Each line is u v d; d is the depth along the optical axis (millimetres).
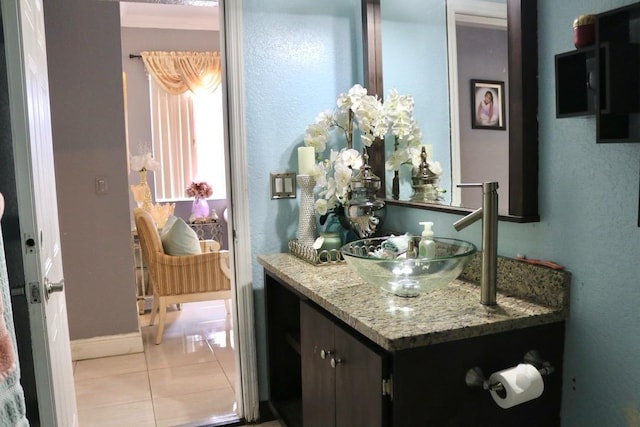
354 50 2477
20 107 1484
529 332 1390
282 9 2348
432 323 1321
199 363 3285
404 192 2227
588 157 1335
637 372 1246
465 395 1328
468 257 1468
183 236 3752
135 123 5539
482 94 1721
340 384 1553
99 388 2926
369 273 1514
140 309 4445
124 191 3377
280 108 2379
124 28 5418
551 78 1436
